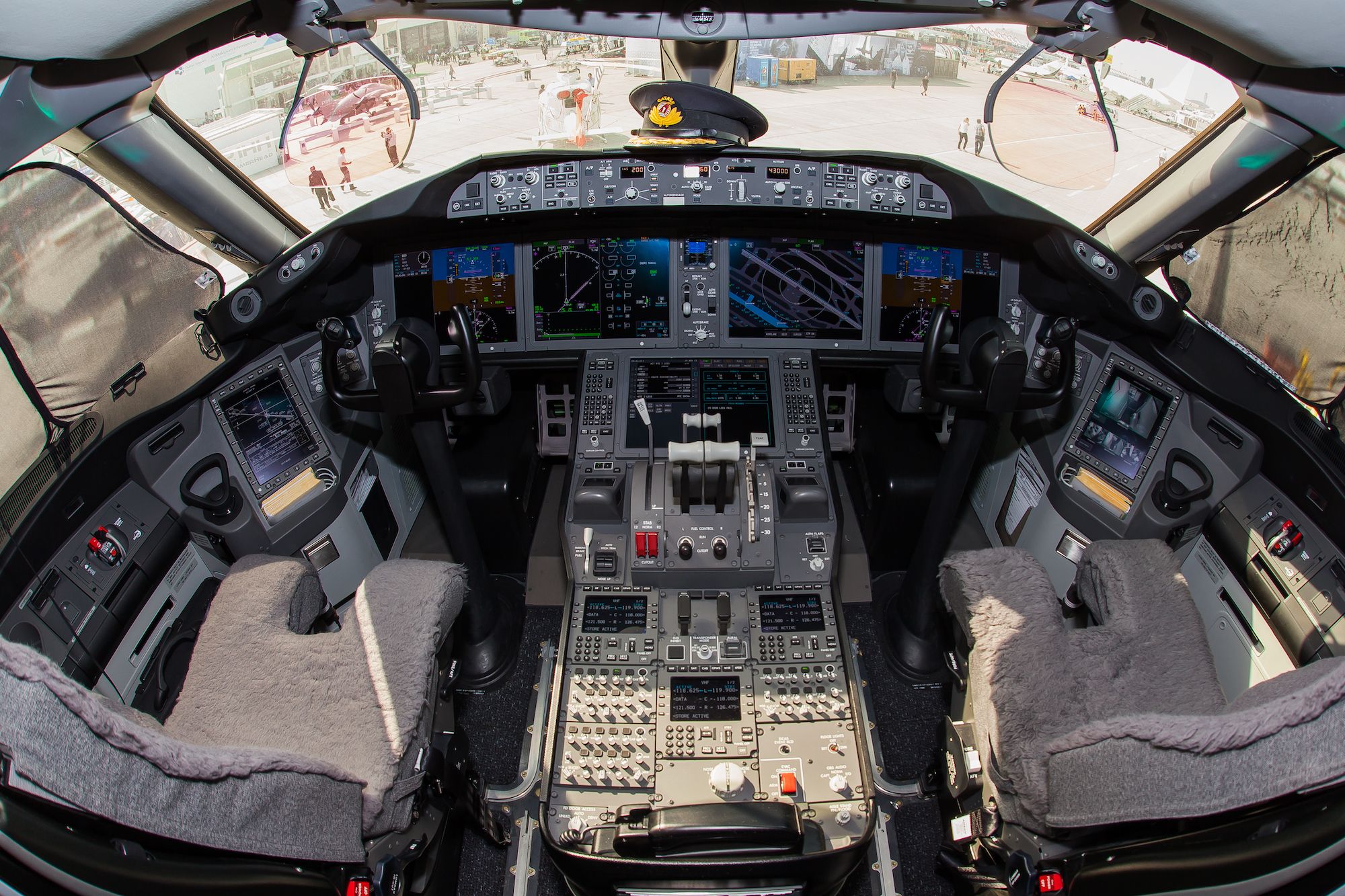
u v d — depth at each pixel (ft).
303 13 7.13
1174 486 9.70
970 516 13.46
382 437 12.42
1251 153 9.16
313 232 10.53
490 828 8.48
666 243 11.64
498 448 12.57
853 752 8.21
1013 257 11.48
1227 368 9.78
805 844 7.34
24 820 4.17
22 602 7.61
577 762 8.17
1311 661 7.63
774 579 9.84
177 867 4.79
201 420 10.14
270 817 5.29
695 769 8.11
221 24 7.12
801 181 10.53
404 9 7.32
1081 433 11.02
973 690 7.18
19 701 4.01
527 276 11.73
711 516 9.89
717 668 8.98
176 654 9.50
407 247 11.71
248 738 6.68
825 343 11.76
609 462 10.88
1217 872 4.85
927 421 12.74
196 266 10.33
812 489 10.30
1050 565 11.14
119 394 9.32
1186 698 6.40
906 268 11.62
